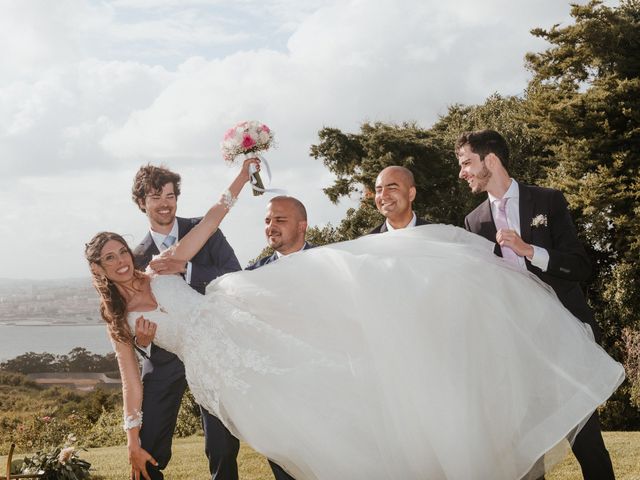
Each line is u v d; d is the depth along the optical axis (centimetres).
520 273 403
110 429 2012
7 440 1969
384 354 360
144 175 506
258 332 397
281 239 514
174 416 482
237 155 491
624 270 2200
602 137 2311
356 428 362
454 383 356
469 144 469
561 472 677
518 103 2838
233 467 466
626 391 2056
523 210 460
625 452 798
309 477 378
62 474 735
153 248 511
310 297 393
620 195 2203
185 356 420
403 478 354
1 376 5072
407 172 531
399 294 372
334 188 2977
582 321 447
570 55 2480
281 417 375
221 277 446
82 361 5794
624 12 2542
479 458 353
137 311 433
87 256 429
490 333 369
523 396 366
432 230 426
